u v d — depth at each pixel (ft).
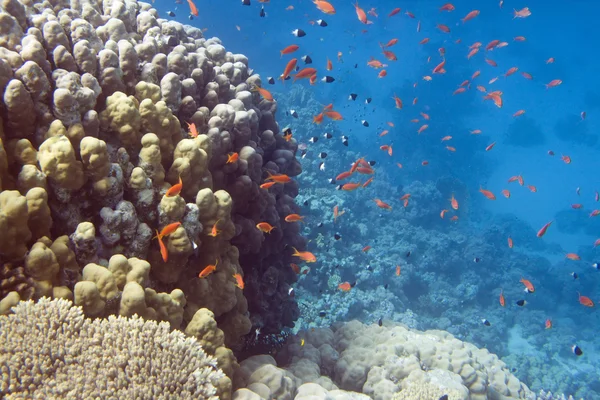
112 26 13.20
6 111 9.24
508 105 113.80
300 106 65.72
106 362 7.53
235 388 11.71
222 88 16.29
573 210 78.59
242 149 15.31
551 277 56.34
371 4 144.66
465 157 85.87
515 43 133.39
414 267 46.01
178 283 12.16
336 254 36.63
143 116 11.18
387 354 17.65
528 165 93.91
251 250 16.58
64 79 9.93
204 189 11.75
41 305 7.73
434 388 15.47
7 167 8.89
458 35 139.44
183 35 17.25
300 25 132.05
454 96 101.96
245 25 115.96
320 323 29.01
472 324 42.42
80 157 10.05
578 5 150.30
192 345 8.80
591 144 101.35
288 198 20.08
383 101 98.48
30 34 10.76
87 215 10.24
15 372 6.86
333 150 55.72
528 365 38.91
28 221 8.63
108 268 9.66
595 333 49.01
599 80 125.70
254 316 17.42
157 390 7.51
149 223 11.12
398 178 72.59
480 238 57.67
